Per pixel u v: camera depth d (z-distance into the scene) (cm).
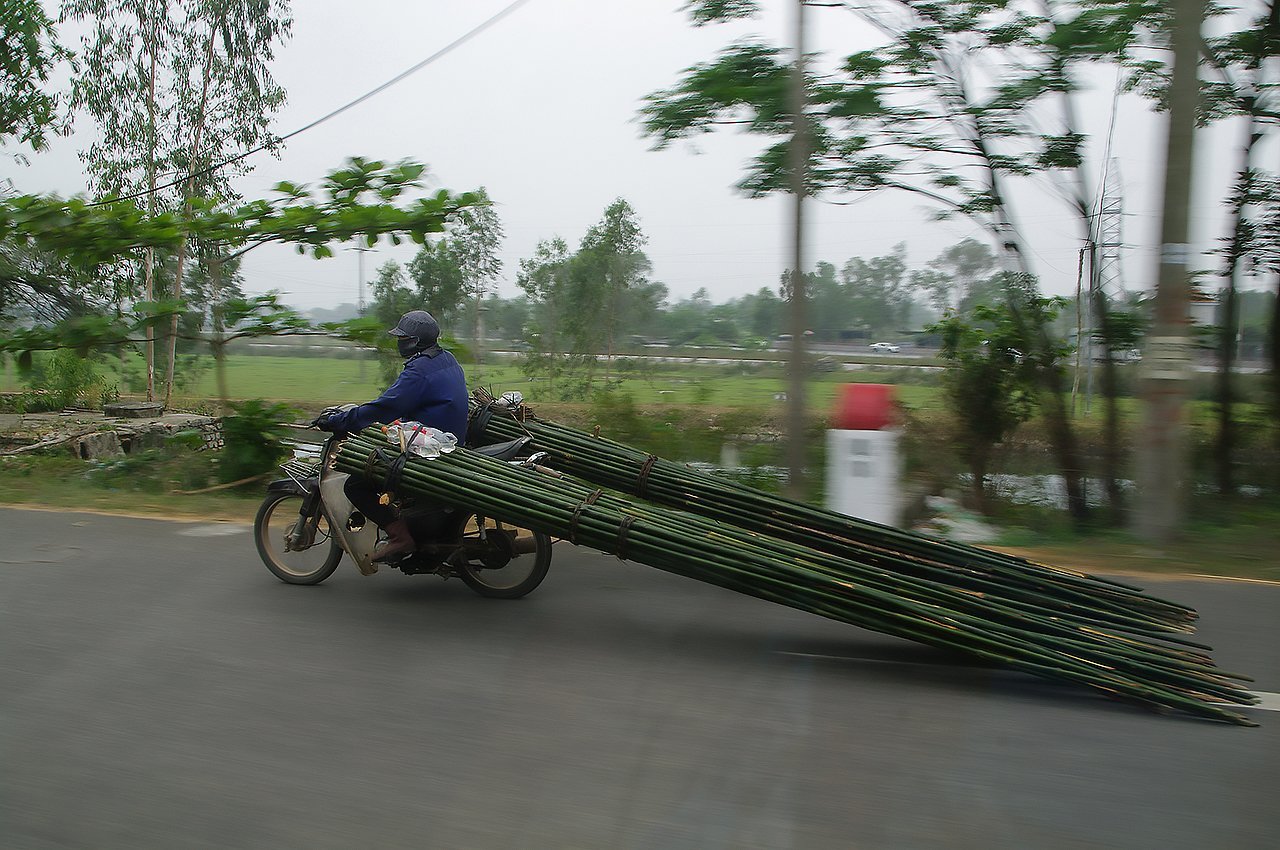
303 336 948
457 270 2123
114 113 2309
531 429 617
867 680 410
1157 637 460
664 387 1351
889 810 297
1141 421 717
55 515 743
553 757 331
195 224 933
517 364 1723
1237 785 317
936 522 835
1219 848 278
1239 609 527
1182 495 858
